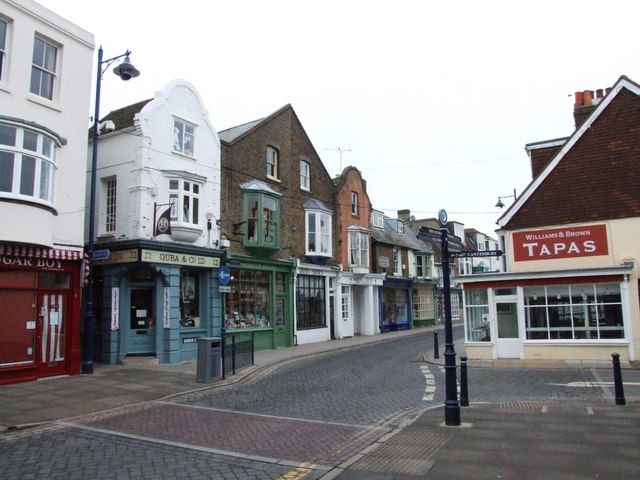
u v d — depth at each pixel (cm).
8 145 1291
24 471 661
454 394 870
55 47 1491
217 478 632
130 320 1750
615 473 606
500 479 596
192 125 1950
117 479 630
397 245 3644
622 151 1822
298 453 736
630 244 1761
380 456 704
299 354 2050
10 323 1338
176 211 1809
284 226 2433
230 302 2072
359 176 3234
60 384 1328
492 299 1886
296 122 2627
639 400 1067
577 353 1748
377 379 1441
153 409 1068
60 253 1430
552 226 1881
